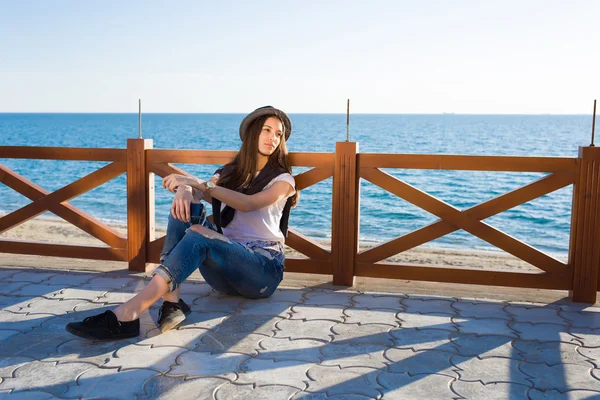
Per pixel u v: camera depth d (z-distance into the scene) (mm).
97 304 3648
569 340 3109
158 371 2666
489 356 2879
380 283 4227
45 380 2557
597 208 3736
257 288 3564
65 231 10039
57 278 4246
